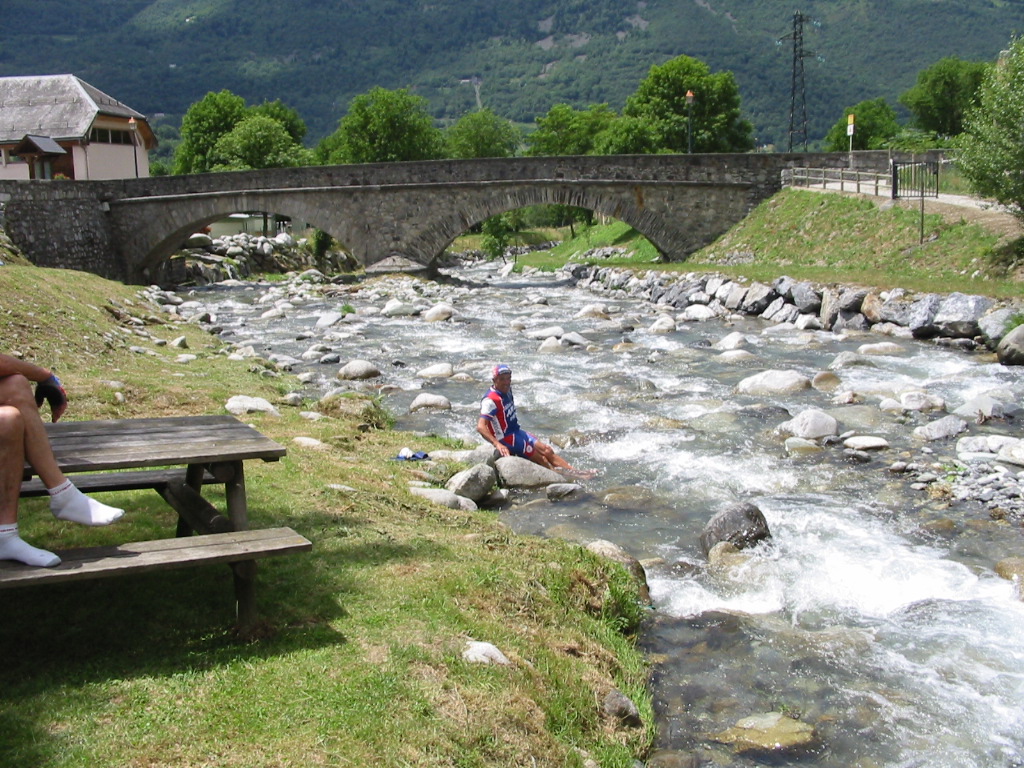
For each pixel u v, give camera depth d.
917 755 5.14
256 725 4.11
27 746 3.82
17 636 4.90
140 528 6.41
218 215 44.47
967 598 7.16
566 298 33.44
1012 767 5.03
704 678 6.02
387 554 6.42
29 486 5.51
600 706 5.21
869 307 21.64
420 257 43.91
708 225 42.31
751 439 11.91
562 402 14.29
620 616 6.62
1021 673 6.04
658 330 22.70
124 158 64.31
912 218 28.14
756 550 8.07
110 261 44.38
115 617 5.17
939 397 13.72
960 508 9.15
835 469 10.58
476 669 4.89
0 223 36.19
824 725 5.45
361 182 43.56
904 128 95.25
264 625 5.01
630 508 9.35
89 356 14.15
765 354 18.77
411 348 20.78
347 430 11.19
